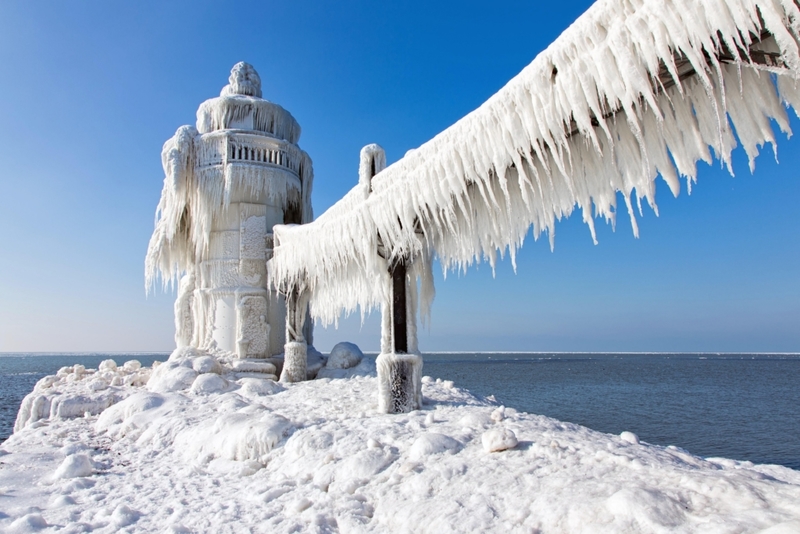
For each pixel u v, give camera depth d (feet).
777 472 20.83
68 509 17.06
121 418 32.42
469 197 22.49
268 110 60.18
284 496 16.71
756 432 70.38
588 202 16.80
